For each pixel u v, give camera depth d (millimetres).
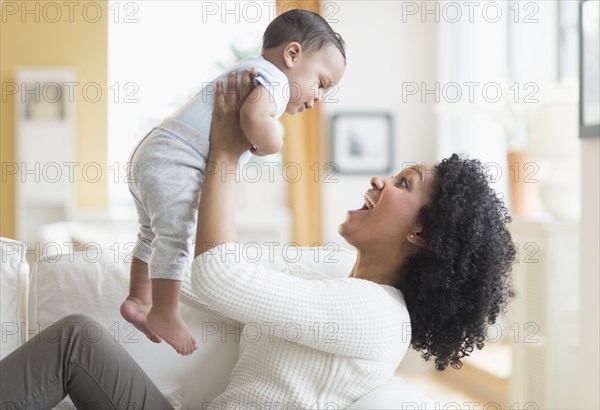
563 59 4805
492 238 1729
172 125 1662
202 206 1589
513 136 4531
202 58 6551
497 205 1773
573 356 3488
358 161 6582
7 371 1689
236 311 1539
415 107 6625
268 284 1546
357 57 6574
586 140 2922
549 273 3471
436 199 1754
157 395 1778
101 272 2051
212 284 1520
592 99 2857
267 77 1658
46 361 1705
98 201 6617
